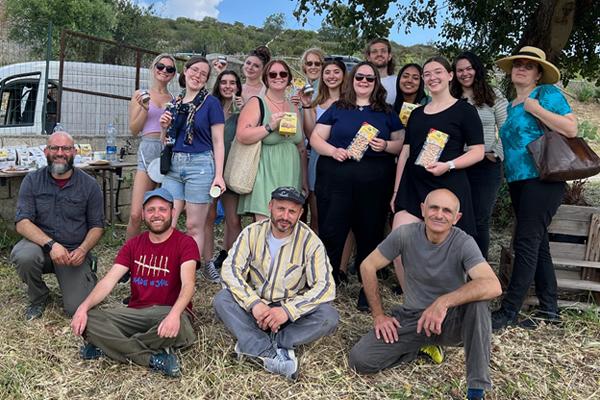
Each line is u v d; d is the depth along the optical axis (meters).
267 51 5.02
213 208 4.31
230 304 3.08
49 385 2.84
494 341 3.42
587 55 7.04
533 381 3.02
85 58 11.78
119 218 6.19
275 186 3.86
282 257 3.17
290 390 2.86
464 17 6.93
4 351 3.14
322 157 3.83
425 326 2.74
